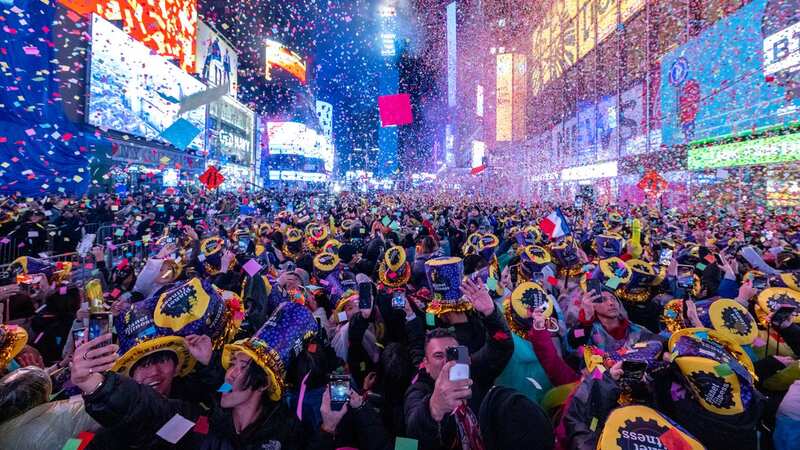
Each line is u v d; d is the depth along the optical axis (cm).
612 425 161
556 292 514
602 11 3638
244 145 5488
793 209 1658
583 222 1576
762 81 1858
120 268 548
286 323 218
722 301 328
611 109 3428
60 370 273
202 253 635
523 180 6081
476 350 312
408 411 235
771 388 290
